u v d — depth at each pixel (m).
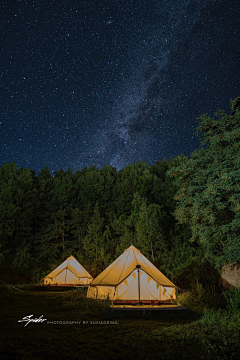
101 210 35.25
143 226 22.52
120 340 6.30
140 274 12.29
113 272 12.77
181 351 5.43
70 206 35.66
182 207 13.22
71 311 9.98
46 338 6.26
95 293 12.73
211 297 11.40
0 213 30.58
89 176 37.81
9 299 13.10
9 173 36.41
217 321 7.91
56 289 19.83
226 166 11.64
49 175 41.25
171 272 19.08
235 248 10.67
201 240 12.41
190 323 7.95
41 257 32.66
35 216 34.41
